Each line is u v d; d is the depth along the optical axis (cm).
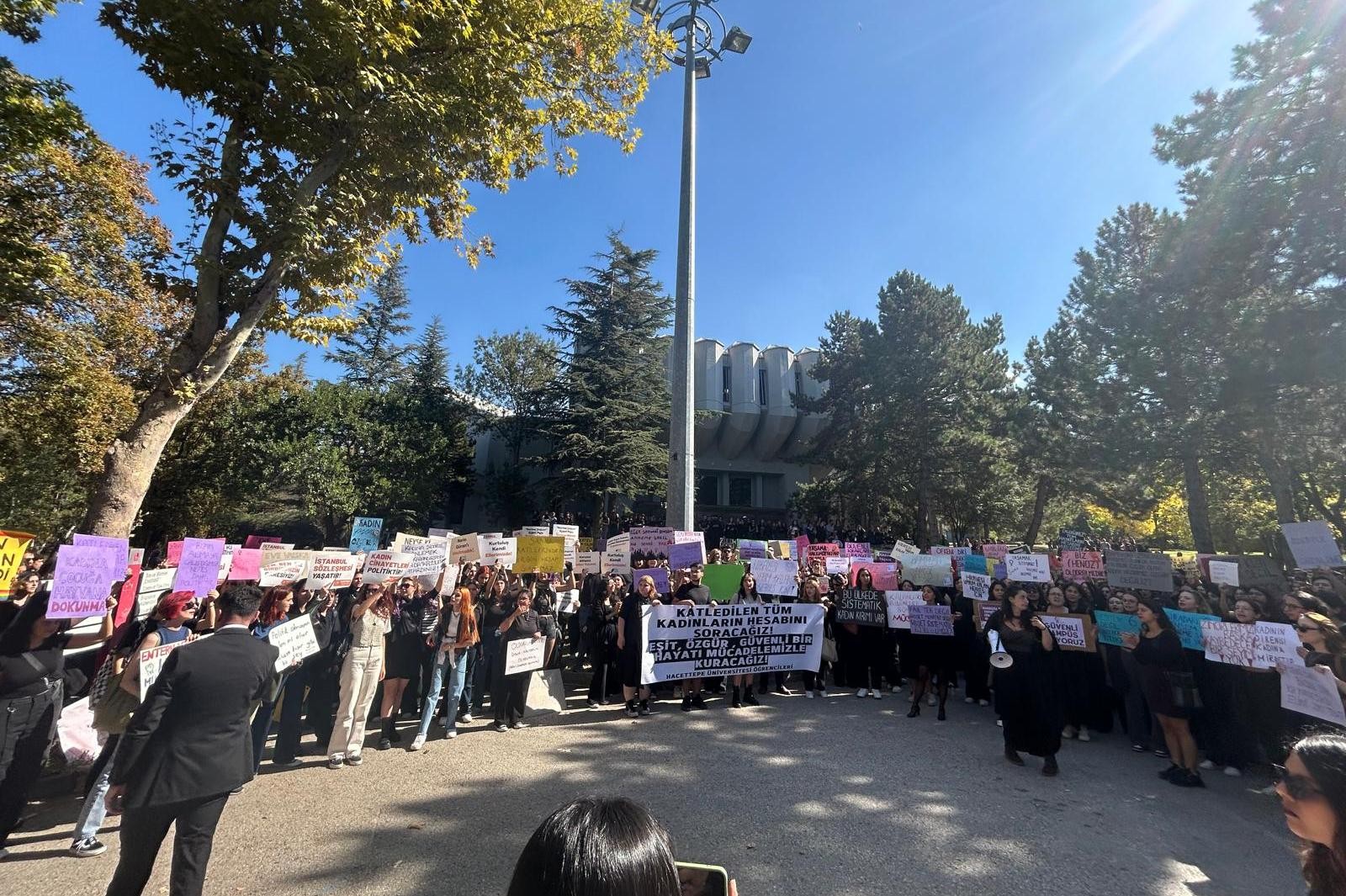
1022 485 3058
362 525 877
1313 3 1306
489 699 837
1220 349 1559
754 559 945
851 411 3161
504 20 777
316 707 633
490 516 3378
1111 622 700
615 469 2800
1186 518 3077
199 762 287
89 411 1462
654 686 846
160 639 427
